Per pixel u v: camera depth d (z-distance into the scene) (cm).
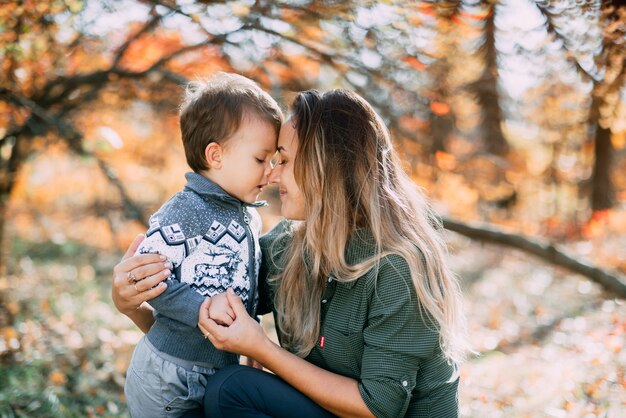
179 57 403
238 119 199
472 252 832
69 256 732
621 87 341
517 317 556
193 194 199
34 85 395
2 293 477
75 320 468
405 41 353
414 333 184
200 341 197
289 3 339
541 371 369
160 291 185
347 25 344
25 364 346
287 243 212
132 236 645
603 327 450
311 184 191
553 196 802
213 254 195
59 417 293
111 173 434
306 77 400
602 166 774
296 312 197
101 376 357
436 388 193
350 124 193
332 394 183
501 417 296
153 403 198
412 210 198
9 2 329
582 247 694
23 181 509
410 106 420
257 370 190
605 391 306
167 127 517
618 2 307
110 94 445
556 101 503
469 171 518
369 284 186
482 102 475
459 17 327
